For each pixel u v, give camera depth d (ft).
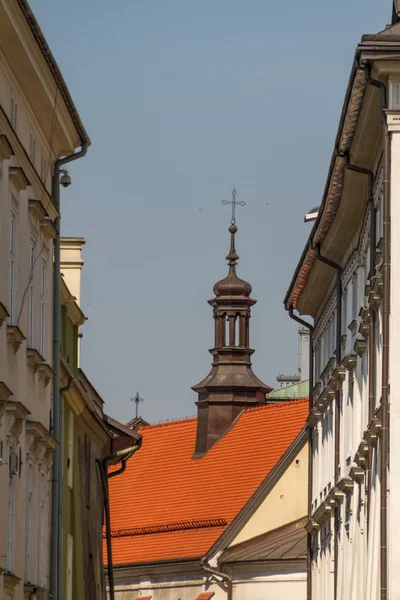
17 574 242.58
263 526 580.71
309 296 442.09
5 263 229.25
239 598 565.94
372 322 289.94
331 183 319.27
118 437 424.46
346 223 344.28
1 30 224.12
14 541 241.35
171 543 627.87
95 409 371.56
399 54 251.60
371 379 288.71
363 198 322.55
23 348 248.52
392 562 256.52
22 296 247.09
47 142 273.54
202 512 643.45
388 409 260.83
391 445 259.19
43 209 259.80
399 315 261.03
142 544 644.69
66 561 323.37
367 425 303.68
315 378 458.50
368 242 307.78
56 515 284.41
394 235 260.83
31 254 258.78
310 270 414.21
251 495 605.73
